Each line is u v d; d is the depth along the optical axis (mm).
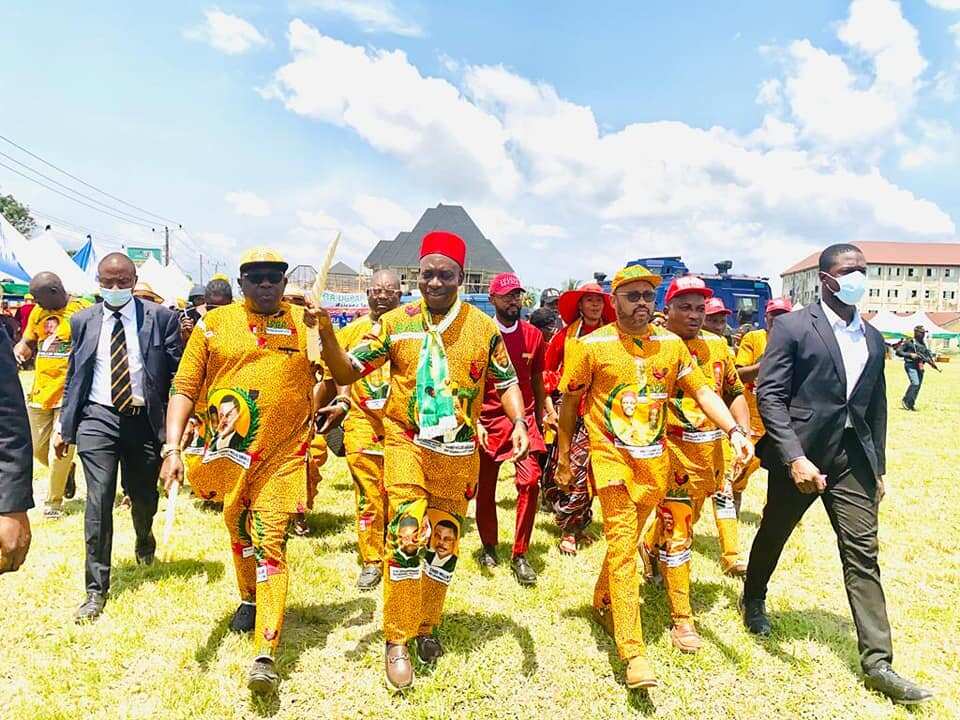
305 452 3570
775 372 3676
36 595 4191
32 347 6527
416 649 3680
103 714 3053
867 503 3537
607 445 3541
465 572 4844
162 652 3590
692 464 4055
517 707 3266
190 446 3691
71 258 20922
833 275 3572
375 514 4555
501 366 3564
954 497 7207
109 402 4227
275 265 3461
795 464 3490
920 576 4980
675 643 3832
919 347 15750
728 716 3260
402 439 3412
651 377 3543
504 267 55594
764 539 3947
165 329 4469
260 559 3328
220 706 3141
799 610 4375
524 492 4750
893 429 12328
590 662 3660
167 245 52000
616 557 3434
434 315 3453
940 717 3232
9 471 2055
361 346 3412
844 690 3469
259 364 3455
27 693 3191
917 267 93875
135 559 4867
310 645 3717
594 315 5145
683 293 4379
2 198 55938
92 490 4066
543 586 4648
